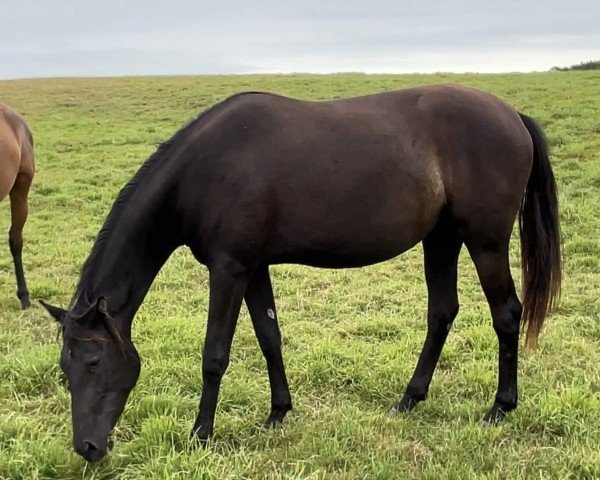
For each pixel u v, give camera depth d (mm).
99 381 3191
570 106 16219
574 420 3740
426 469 3324
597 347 4934
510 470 3328
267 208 3463
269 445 3705
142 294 3637
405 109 3770
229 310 3543
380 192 3576
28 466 3379
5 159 6039
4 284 7031
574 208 8938
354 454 3547
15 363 4551
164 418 3703
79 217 10203
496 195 3756
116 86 27109
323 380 4531
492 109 3840
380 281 6930
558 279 4000
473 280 6852
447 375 4598
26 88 27859
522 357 4770
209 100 22078
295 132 3547
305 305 6148
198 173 3496
